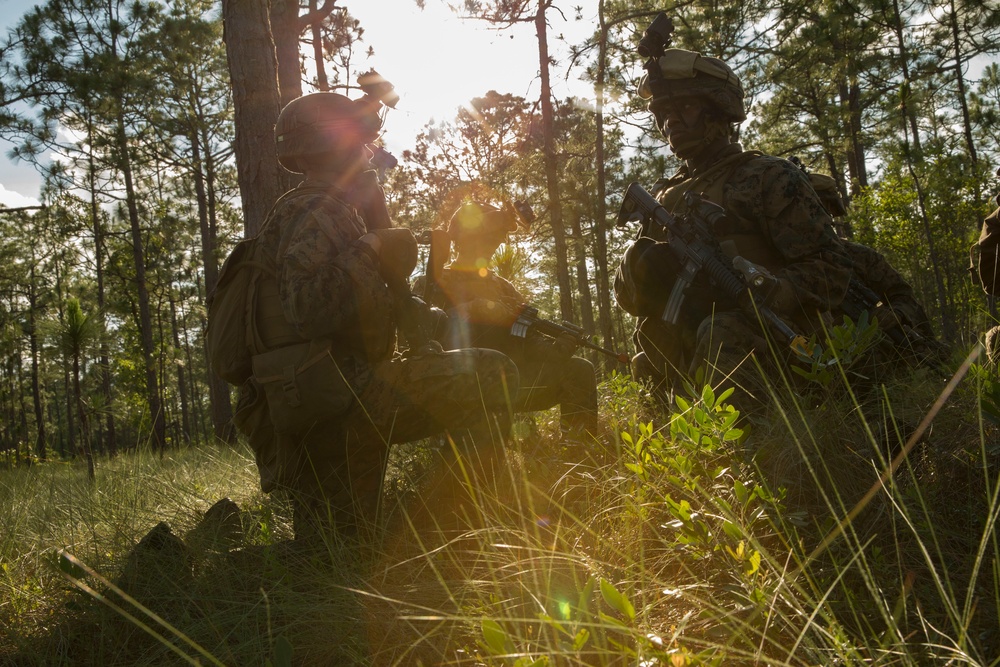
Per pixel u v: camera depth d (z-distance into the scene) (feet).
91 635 6.91
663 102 11.48
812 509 6.56
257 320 8.93
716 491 6.66
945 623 4.90
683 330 11.09
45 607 7.65
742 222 11.02
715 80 11.37
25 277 94.22
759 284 9.66
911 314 12.78
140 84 63.72
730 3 57.11
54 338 21.35
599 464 9.73
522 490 8.55
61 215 84.28
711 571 5.96
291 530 9.53
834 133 61.72
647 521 6.54
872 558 5.58
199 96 71.15
